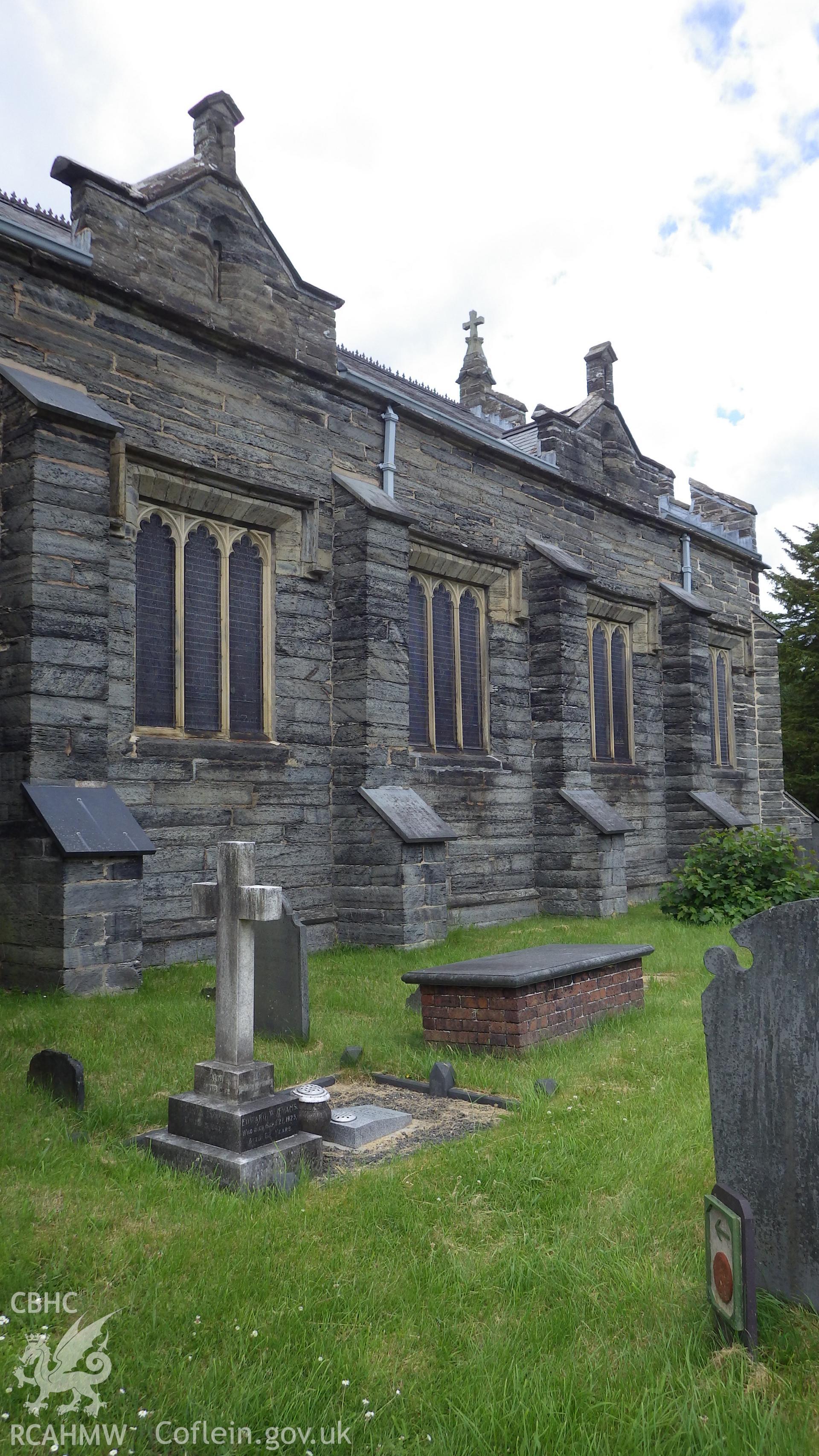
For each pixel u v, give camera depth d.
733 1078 3.83
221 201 12.76
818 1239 3.57
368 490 14.23
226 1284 3.78
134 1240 4.19
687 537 22.81
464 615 17.08
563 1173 4.93
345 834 13.53
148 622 11.90
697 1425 2.92
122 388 11.45
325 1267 3.96
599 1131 5.57
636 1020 8.49
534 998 7.55
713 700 24.89
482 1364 3.26
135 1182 4.85
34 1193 4.66
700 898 15.66
